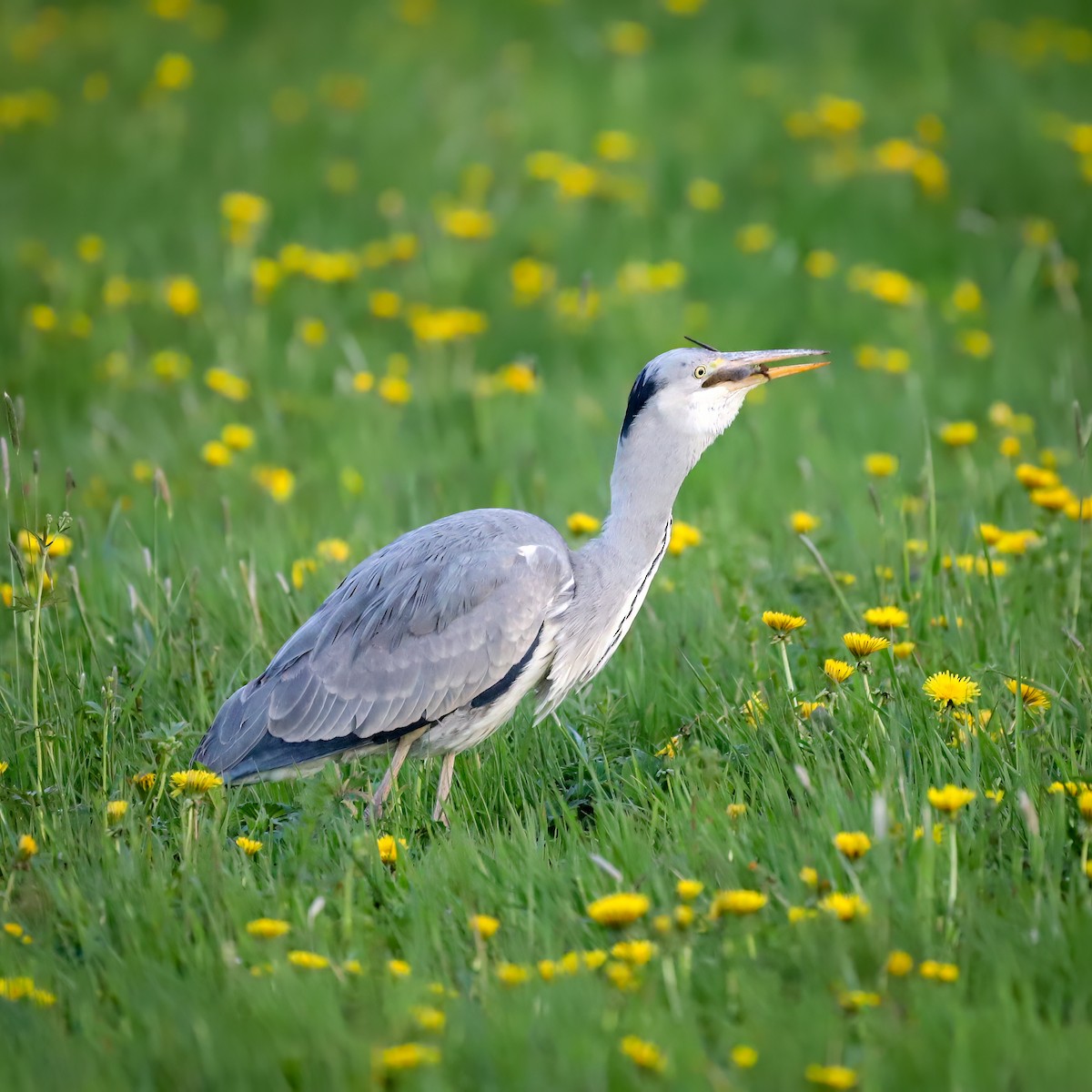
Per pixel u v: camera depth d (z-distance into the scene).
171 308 18.69
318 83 26.98
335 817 8.42
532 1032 6.09
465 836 8.12
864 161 23.16
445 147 23.48
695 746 8.41
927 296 19.69
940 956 6.70
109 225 21.91
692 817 7.95
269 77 27.45
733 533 12.70
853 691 9.02
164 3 30.47
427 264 20.22
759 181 22.77
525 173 22.95
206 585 11.70
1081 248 20.86
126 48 28.88
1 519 13.37
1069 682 9.37
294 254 19.72
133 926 7.14
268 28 29.81
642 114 25.08
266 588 11.57
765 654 10.15
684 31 28.88
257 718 9.14
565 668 9.52
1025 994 6.23
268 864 7.94
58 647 10.73
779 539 12.57
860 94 25.86
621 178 22.50
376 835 8.17
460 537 9.38
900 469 13.25
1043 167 22.64
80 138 24.98
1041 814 7.78
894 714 8.74
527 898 7.46
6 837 8.29
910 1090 5.76
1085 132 22.75
